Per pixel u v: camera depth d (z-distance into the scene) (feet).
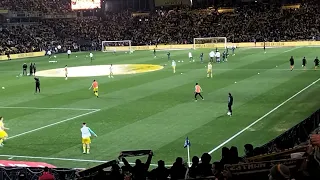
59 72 241.96
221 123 111.45
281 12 398.83
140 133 105.91
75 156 91.86
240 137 98.17
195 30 406.00
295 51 304.50
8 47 352.08
